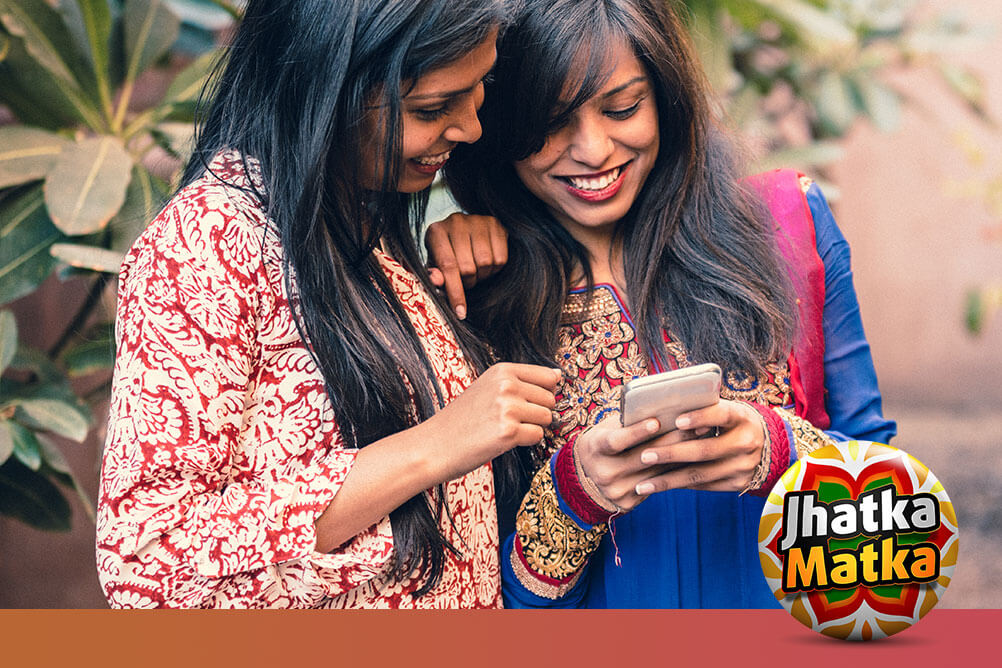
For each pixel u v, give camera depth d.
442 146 1.17
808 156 2.70
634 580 1.38
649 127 1.33
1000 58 5.14
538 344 1.42
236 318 1.08
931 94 5.20
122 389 1.07
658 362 1.40
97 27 2.13
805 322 1.43
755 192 1.49
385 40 1.05
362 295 1.17
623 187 1.36
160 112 2.15
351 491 1.08
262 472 1.12
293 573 1.09
